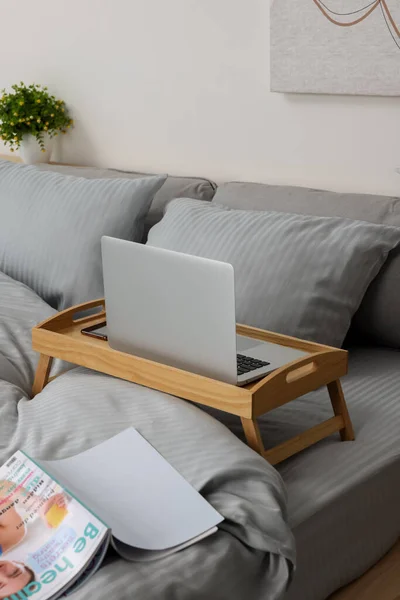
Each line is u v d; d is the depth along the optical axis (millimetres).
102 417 1408
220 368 1373
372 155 2125
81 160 2854
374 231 1807
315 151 2238
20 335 1887
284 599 1252
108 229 2160
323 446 1495
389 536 1485
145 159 2662
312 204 2010
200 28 2404
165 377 1441
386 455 1471
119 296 1501
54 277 2184
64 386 1569
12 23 2947
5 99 2797
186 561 1126
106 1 2621
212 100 2436
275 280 1786
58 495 1184
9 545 1138
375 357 1881
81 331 1653
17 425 1473
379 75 2033
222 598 1134
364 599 1354
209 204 2111
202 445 1297
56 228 2207
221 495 1229
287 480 1382
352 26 2051
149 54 2555
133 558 1122
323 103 2186
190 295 1370
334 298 1779
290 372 1438
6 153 3164
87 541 1098
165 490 1223
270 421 1558
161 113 2574
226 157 2445
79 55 2754
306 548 1297
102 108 2734
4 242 2309
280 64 2213
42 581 1071
